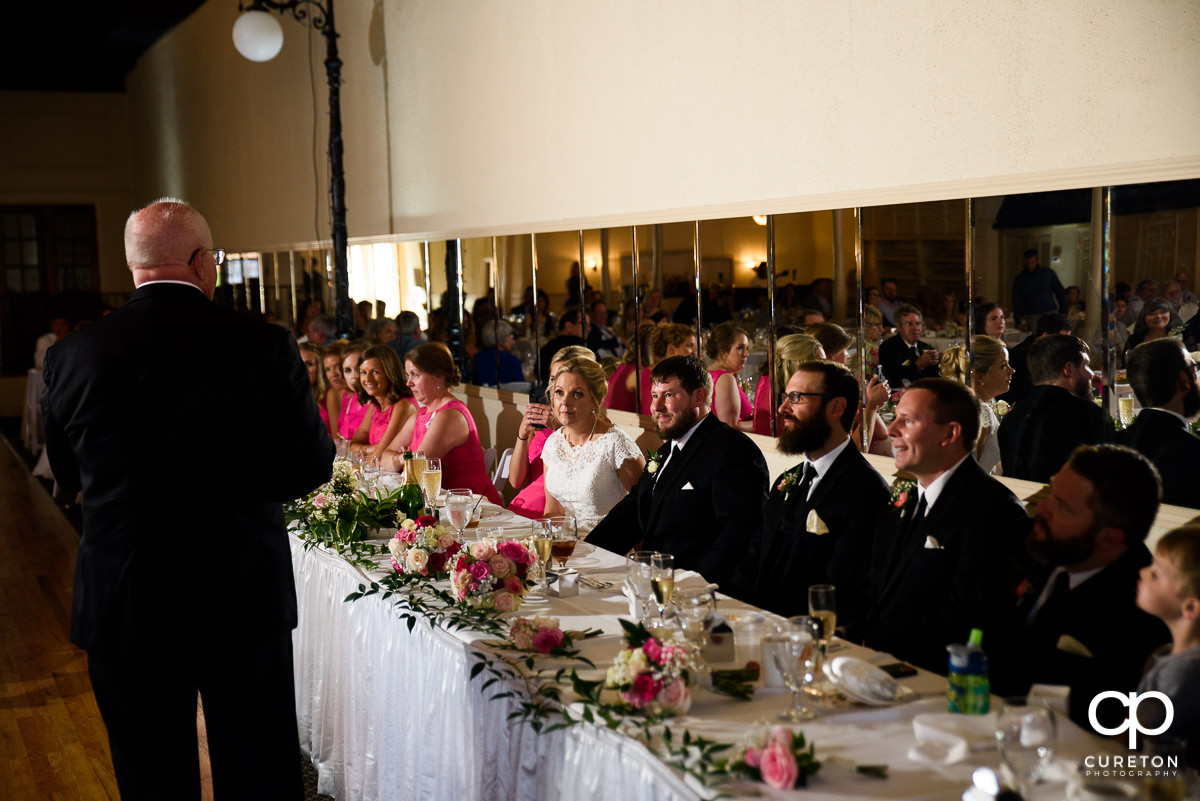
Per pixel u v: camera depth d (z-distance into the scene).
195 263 2.29
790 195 3.75
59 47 11.36
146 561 2.17
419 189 6.47
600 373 3.78
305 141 7.99
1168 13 2.59
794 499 2.75
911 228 3.31
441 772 2.35
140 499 2.17
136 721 2.24
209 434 2.20
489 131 5.62
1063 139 2.86
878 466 3.49
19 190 12.49
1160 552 1.73
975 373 3.16
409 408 5.12
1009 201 3.01
